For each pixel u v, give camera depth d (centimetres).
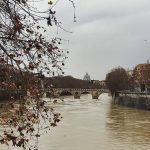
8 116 911
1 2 811
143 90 15625
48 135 5369
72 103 14625
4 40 840
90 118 8475
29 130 930
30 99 899
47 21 839
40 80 895
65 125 6850
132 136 5725
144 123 7619
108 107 12519
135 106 12256
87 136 5594
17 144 907
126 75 17725
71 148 4594
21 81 873
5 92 888
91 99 18825
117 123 7562
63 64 903
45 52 870
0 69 855
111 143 5038
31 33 849
